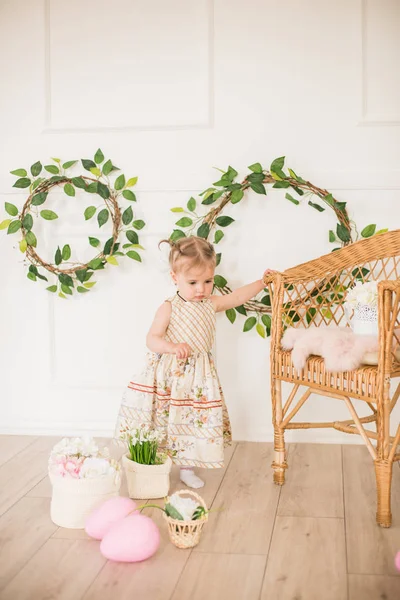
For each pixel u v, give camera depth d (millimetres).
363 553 1804
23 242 2891
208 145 2832
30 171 2934
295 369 2230
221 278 2799
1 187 2949
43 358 2975
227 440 2479
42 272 2953
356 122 2744
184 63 2828
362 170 2750
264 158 2807
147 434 2246
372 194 2756
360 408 2791
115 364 2939
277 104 2785
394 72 2723
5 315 2988
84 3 2865
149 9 2834
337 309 2594
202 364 2393
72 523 1985
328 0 2734
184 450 2344
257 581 1660
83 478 1972
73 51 2887
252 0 2771
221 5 2789
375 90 2738
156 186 2861
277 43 2770
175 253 2445
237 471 2484
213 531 1956
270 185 2793
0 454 2680
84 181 2859
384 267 2539
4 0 2902
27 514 2088
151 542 1771
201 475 2449
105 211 2855
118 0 2848
